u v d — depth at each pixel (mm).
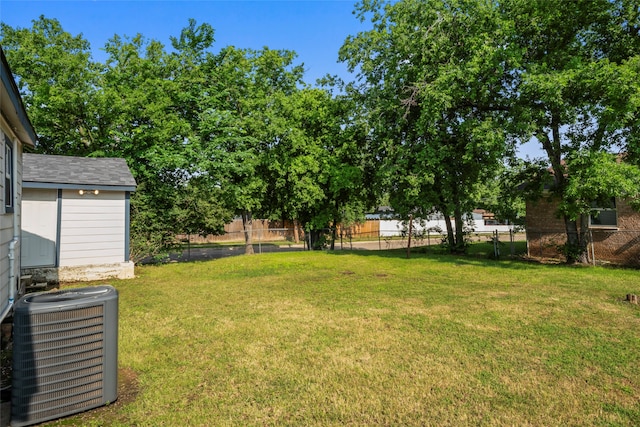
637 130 11141
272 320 6254
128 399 3537
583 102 11320
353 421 3154
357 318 6332
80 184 10711
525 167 14266
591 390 3678
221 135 18516
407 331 5582
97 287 3771
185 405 3422
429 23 14469
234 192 19250
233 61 19969
